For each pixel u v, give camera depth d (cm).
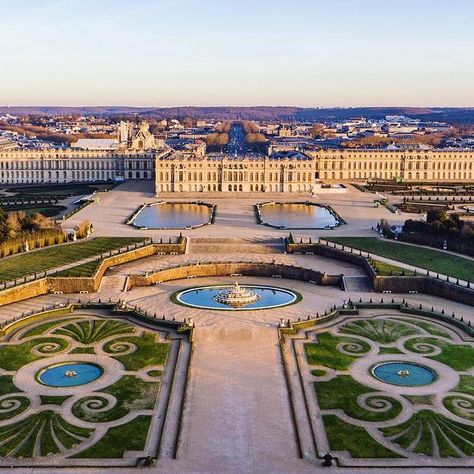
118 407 15362
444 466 12862
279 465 12825
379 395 16100
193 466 12762
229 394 15950
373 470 12656
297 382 16788
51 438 13888
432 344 19800
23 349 19138
